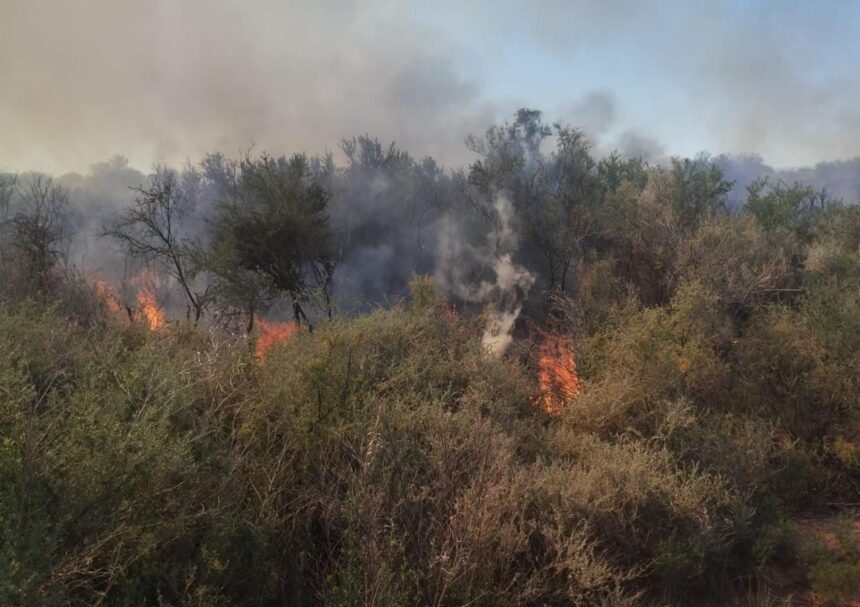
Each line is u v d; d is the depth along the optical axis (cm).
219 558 260
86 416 260
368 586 259
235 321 984
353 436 355
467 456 367
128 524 239
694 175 1320
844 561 391
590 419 519
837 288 700
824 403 557
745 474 455
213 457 291
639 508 382
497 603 286
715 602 367
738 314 814
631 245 1026
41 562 190
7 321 440
